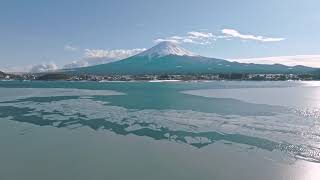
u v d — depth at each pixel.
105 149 24.19
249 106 47.34
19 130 30.89
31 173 19.41
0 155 22.78
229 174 19.06
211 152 23.38
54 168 20.17
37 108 45.69
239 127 31.62
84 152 23.44
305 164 20.72
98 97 62.72
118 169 19.97
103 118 37.16
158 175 18.98
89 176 18.89
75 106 47.91
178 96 65.12
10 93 73.38
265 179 18.34
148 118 37.03
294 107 45.78
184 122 34.47
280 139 26.75
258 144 25.33
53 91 81.12
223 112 41.31
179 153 23.17
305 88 95.12
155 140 26.89
